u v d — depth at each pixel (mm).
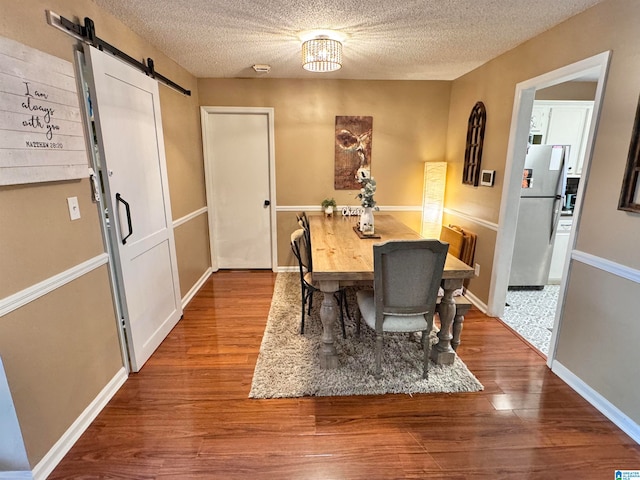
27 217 1411
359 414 1872
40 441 1480
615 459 1591
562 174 3391
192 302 3406
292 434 1733
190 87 3604
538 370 2275
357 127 4035
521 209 3516
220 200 4238
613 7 1793
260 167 4156
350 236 2916
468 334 2762
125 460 1577
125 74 2113
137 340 2244
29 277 1426
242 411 1893
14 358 1350
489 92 3111
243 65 3311
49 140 1491
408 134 4082
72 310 1688
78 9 1768
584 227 2002
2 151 1258
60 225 1606
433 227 4117
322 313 2182
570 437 1716
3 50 1253
